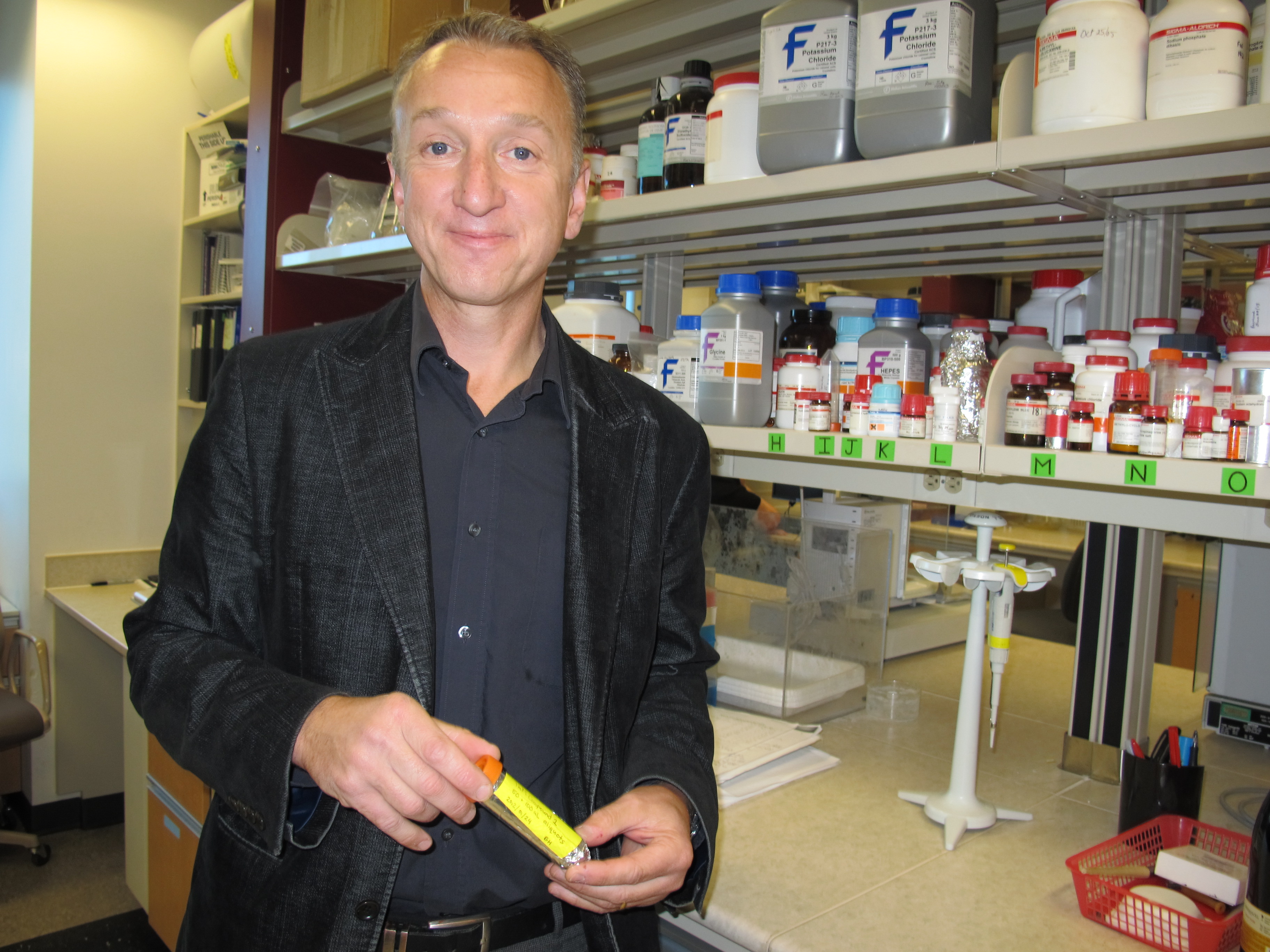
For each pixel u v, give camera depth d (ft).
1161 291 4.10
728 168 4.41
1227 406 3.16
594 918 2.85
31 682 10.21
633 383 3.42
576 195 3.38
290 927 2.62
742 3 4.87
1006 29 4.52
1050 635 12.60
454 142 2.79
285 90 7.45
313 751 2.31
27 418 10.24
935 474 4.83
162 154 10.92
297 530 2.75
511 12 6.73
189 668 2.68
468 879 2.79
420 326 3.01
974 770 3.95
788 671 5.11
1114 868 3.30
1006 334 4.74
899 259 5.74
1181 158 3.34
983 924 3.11
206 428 2.94
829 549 5.49
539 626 2.94
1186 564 11.27
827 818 3.95
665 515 3.36
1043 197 3.78
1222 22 3.01
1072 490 4.36
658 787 2.80
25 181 10.25
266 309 7.53
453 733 2.31
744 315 4.59
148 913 7.30
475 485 2.93
